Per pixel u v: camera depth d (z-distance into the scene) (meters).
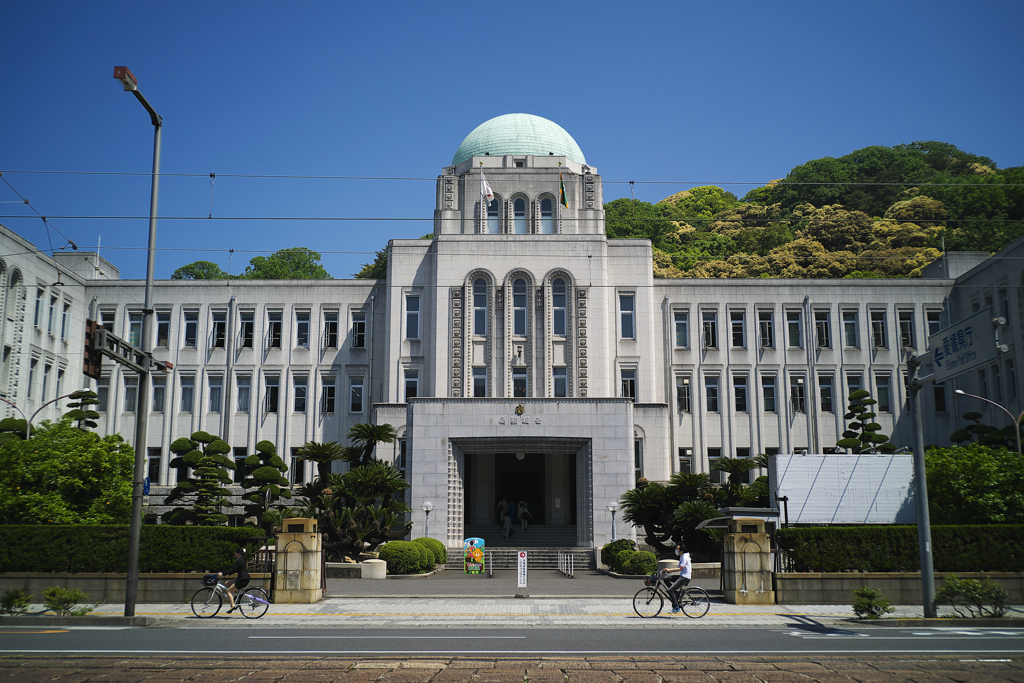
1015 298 46.03
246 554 23.70
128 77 21.19
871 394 51.38
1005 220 90.75
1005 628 20.39
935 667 14.87
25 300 44.25
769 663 15.19
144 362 22.66
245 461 40.59
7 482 29.97
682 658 15.70
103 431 50.25
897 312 52.41
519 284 49.41
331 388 51.34
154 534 25.86
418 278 50.28
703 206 128.38
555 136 54.84
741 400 51.53
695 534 35.00
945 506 30.16
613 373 49.19
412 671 14.38
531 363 48.03
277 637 18.44
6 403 42.19
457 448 40.81
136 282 52.09
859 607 21.73
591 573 35.91
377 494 36.81
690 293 52.31
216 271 94.50
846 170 118.81
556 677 13.90
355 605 24.67
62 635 18.80
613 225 110.19
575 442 40.53
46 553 25.72
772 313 52.38
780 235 102.50
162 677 13.88
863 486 31.02
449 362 47.81
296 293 52.25
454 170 53.94
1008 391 46.66
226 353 51.41
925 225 98.31
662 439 46.81
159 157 23.44
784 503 31.03
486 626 20.50
